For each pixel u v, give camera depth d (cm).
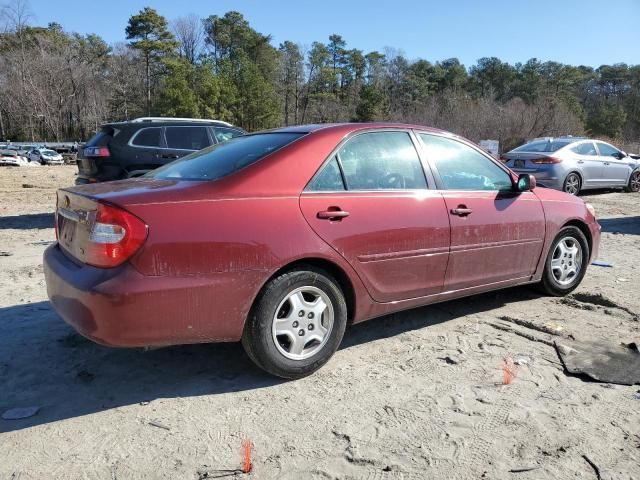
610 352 389
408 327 445
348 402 323
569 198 518
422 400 325
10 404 321
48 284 343
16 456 271
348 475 257
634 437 287
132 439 285
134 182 361
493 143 2384
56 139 7712
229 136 971
